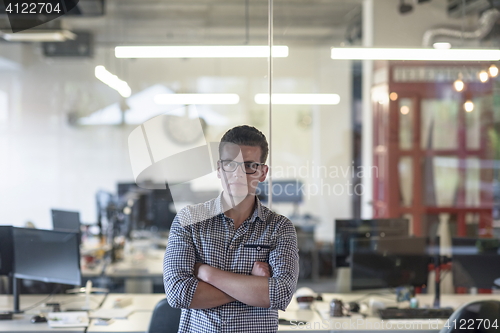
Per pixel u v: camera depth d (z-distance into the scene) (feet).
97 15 15.56
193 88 24.23
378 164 16.71
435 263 9.40
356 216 16.05
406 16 16.46
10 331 7.84
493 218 15.44
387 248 9.15
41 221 23.63
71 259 8.64
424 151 15.99
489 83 15.21
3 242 8.82
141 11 19.42
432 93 15.96
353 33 20.11
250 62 24.17
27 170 23.68
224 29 21.31
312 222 16.14
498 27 15.01
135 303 9.57
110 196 16.33
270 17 8.14
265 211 5.21
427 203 15.84
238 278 4.83
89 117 23.89
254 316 4.89
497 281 9.28
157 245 14.61
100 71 23.56
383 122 16.48
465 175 15.79
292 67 23.79
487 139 15.57
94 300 9.71
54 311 8.82
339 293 10.16
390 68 16.19
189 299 4.79
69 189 23.82
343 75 22.58
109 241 14.46
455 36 15.96
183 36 22.02
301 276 13.33
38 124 23.71
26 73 23.56
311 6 17.78
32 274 8.79
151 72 24.09
